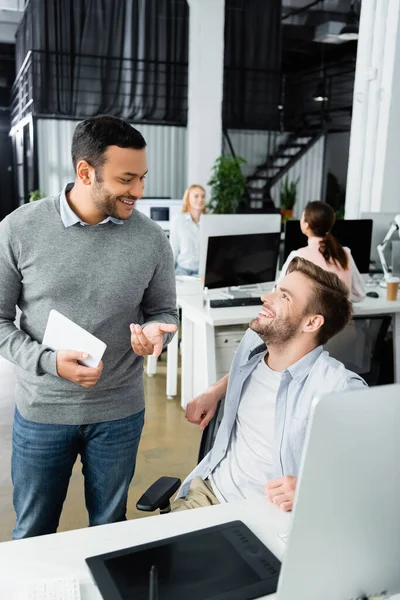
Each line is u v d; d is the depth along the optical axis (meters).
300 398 1.60
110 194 1.54
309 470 0.86
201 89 8.01
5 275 1.64
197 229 5.13
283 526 1.35
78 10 8.11
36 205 1.65
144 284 1.74
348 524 0.92
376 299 3.94
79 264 1.63
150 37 8.50
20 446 1.74
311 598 0.96
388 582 1.01
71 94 8.31
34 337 1.69
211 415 1.93
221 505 1.43
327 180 12.25
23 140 9.11
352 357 3.02
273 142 10.59
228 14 8.94
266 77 9.35
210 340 3.38
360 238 4.22
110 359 1.71
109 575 1.15
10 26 9.92
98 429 1.74
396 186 5.87
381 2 5.55
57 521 1.85
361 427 0.87
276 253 3.88
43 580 1.12
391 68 5.60
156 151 9.05
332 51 11.82
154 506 1.63
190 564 1.19
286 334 1.64
